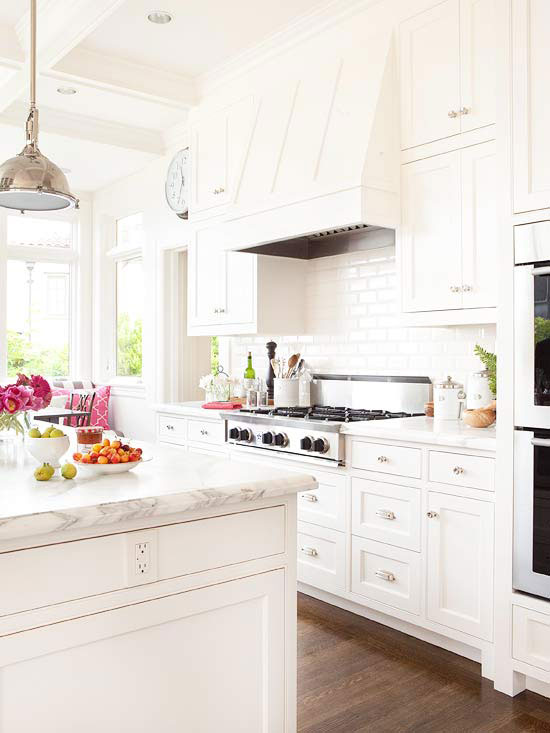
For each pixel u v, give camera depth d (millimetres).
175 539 1644
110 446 1917
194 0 3553
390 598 3070
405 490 2984
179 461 2107
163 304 5844
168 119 5258
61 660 1483
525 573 2482
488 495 2641
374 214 3201
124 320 6859
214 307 4594
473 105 2965
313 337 4465
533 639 2463
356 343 4152
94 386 6934
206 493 1652
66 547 1474
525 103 2486
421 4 3182
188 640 1682
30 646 1427
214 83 4520
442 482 2820
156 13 3695
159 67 4418
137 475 1861
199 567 1686
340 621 3240
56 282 7043
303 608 3418
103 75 4270
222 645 1743
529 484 2469
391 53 3314
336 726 2322
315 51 3773
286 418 3623
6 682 1413
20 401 2197
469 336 3504
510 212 2533
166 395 5855
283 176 3723
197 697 1699
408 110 3258
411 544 2963
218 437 4133
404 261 3289
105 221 6887
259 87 4168
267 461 3742
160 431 4750
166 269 5871
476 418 2955
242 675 1783
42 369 6945
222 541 1729
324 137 3527
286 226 3619
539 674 2441
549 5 2412
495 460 2604
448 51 3062
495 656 2580
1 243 6547
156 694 1629
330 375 4297
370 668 2746
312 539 3488
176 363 5898
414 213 3240
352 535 3256
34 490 1653
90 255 7051
